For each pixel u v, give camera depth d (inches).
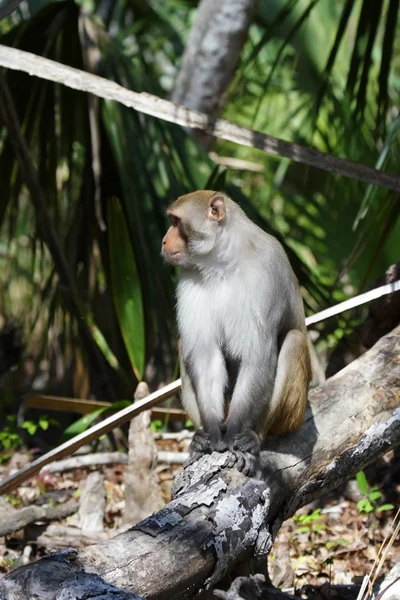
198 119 354.6
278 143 358.3
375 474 397.1
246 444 278.8
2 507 359.3
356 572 333.4
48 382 597.6
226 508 248.4
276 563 316.8
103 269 484.7
